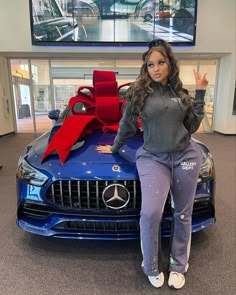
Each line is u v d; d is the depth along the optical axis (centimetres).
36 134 755
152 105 133
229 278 157
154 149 139
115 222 161
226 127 727
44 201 164
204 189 171
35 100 781
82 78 775
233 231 209
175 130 136
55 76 771
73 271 165
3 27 655
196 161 141
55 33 653
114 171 158
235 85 705
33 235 206
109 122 220
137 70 765
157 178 136
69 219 163
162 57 130
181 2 643
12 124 774
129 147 181
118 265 171
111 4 639
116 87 230
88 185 158
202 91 142
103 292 147
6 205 261
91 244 194
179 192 143
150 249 140
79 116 212
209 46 683
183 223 148
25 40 662
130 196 158
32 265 171
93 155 173
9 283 155
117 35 659
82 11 642
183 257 154
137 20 651
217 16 668
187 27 660
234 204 261
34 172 168
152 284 150
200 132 789
